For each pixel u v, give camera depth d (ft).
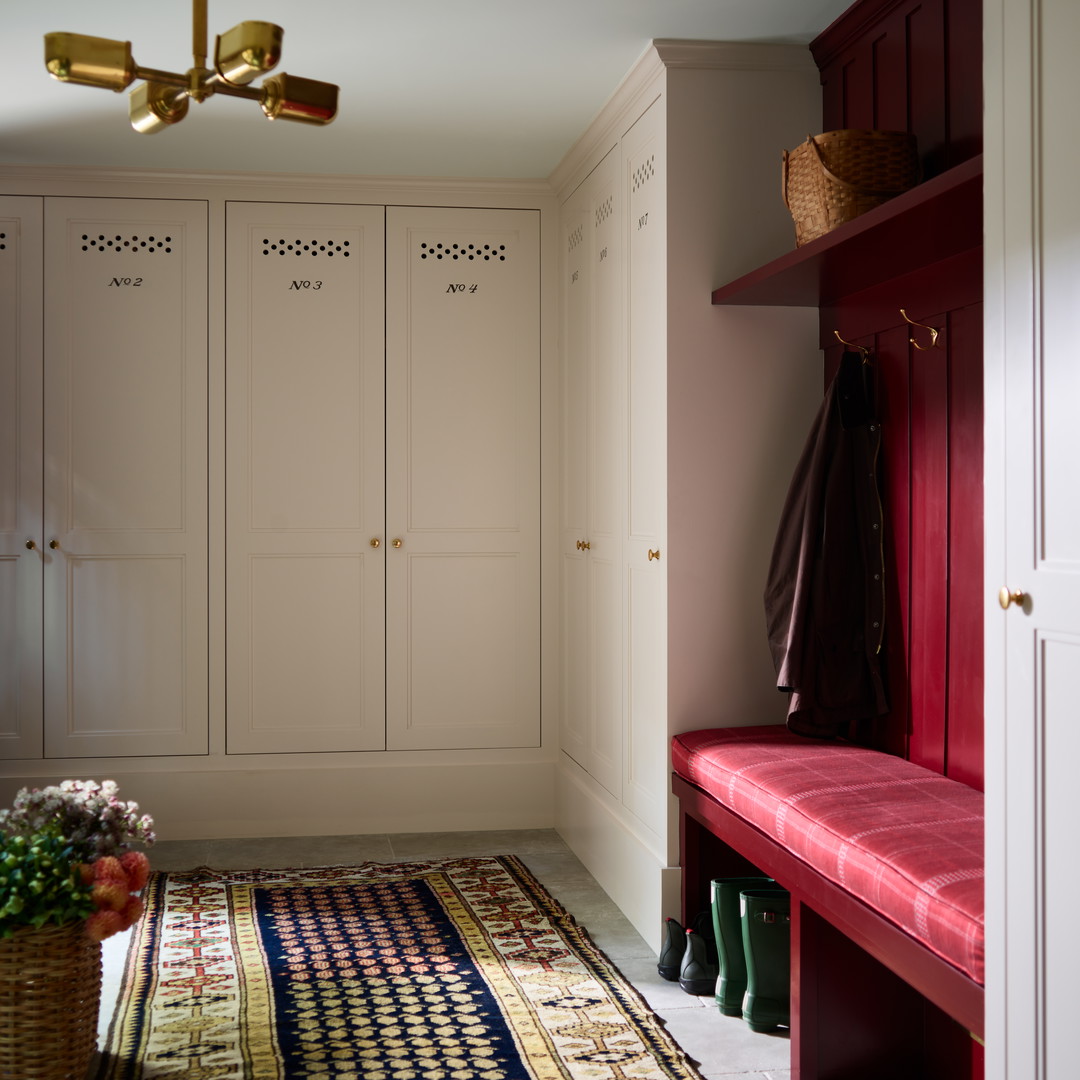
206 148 14.48
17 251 15.26
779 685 10.44
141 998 10.09
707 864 11.18
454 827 16.05
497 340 16.12
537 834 15.94
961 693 9.21
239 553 15.74
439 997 10.16
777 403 11.62
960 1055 8.29
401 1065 8.81
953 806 8.25
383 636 15.99
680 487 11.48
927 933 6.63
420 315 15.99
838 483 10.44
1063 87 5.54
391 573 15.99
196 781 15.60
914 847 7.29
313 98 7.52
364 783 15.90
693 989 10.39
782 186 10.32
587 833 14.30
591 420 14.35
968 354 9.05
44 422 15.34
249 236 15.70
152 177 15.37
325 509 15.89
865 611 10.47
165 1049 9.05
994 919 6.03
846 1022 8.64
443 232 16.02
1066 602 5.50
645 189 12.09
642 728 12.30
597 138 13.73
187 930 11.90
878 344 10.49
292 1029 9.45
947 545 9.39
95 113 13.19
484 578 16.16
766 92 11.55
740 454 11.57
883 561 10.34
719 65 11.43
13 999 7.93
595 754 14.25
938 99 9.45
